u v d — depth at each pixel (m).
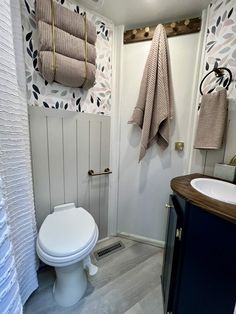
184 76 1.31
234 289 0.63
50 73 1.05
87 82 1.22
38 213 1.23
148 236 1.64
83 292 1.12
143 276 1.28
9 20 0.74
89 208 1.51
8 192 0.78
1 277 0.37
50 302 1.07
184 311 0.84
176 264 0.87
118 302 1.08
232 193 0.98
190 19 1.24
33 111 1.11
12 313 0.39
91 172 1.44
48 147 1.20
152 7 1.20
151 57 1.27
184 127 1.36
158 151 1.45
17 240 0.88
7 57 0.73
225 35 1.07
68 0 1.13
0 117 0.70
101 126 1.45
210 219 0.68
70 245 0.90
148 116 1.30
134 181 1.58
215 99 1.06
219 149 1.15
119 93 1.48
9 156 0.78
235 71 1.04
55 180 1.27
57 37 1.03
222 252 0.65
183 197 0.78
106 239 1.68
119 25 1.39
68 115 1.26
